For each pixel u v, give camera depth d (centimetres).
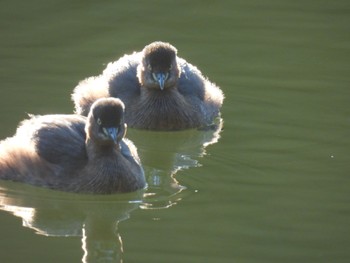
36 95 1894
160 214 1467
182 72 1942
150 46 1880
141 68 1878
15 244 1367
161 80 1834
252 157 1681
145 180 1594
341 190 1538
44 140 1561
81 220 1462
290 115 1859
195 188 1562
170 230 1409
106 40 2167
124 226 1428
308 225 1420
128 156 1591
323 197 1514
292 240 1373
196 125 1867
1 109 1820
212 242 1368
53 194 1529
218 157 1689
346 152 1691
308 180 1579
